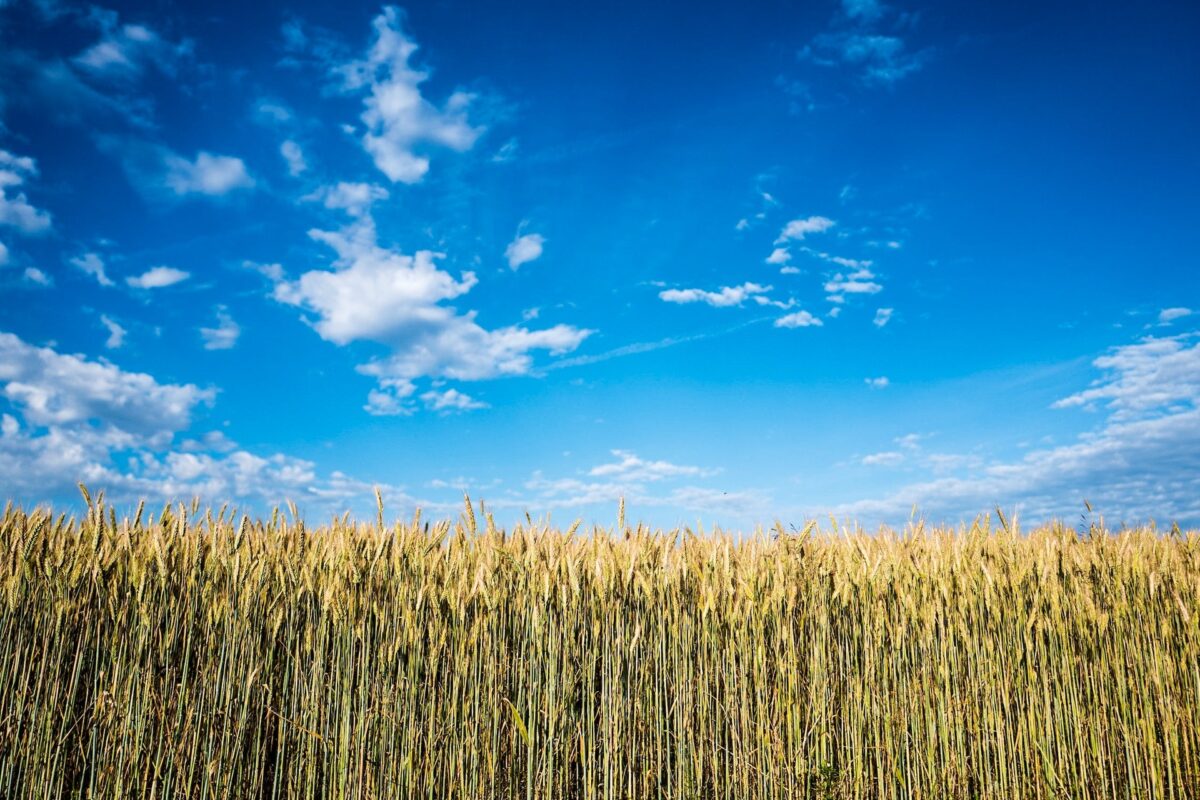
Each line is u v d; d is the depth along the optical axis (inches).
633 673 210.7
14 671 175.0
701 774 201.9
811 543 258.2
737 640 219.0
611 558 218.2
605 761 192.4
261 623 193.5
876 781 220.2
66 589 183.0
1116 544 282.0
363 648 189.2
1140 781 227.3
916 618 233.9
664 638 213.8
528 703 194.5
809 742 219.3
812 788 211.2
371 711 187.6
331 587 191.6
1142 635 246.7
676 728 205.2
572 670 203.8
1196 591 256.8
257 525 218.4
